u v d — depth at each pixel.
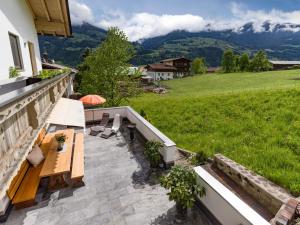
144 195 7.34
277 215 5.27
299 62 104.69
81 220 6.18
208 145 11.50
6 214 6.22
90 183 8.09
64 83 14.94
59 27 14.50
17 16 8.99
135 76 22.81
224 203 5.39
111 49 21.16
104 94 22.28
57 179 7.69
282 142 10.33
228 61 85.00
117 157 10.33
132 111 15.45
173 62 111.75
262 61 76.25
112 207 6.74
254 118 14.20
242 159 9.20
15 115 4.36
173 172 6.54
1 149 3.54
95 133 13.66
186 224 6.01
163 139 9.49
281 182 7.32
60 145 8.94
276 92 18.20
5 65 7.20
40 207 6.73
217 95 22.22
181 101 22.89
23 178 7.39
